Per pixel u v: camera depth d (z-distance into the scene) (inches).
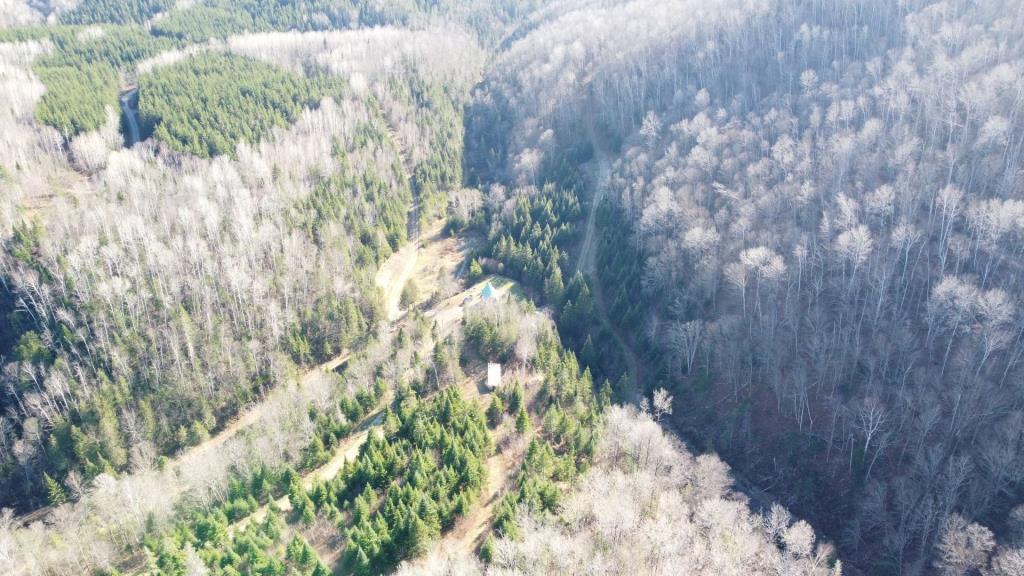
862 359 4724.4
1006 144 5329.7
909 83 6378.0
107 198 7106.3
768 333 5059.1
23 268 5610.2
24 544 3809.1
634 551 3334.2
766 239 5531.5
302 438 4537.4
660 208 6309.1
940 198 5007.4
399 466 4018.2
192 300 5895.7
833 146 5999.0
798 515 4328.3
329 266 6486.2
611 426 4379.9
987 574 3302.2
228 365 5403.5
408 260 7529.5
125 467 4749.0
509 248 6978.4
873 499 4106.8
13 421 4909.0
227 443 4626.0
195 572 3250.5
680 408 5216.5
